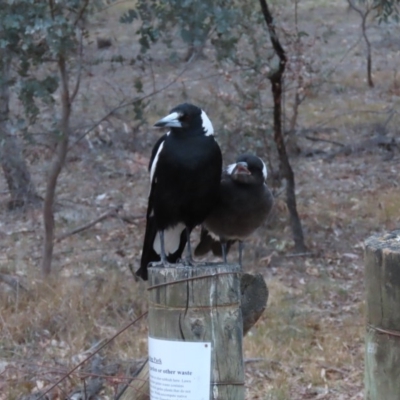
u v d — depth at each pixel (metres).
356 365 8.33
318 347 8.74
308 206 13.82
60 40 8.53
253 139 12.34
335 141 17.05
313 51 18.08
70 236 12.66
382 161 16.12
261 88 11.94
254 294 4.33
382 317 3.66
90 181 15.16
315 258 12.01
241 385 4.05
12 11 8.41
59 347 8.32
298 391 7.75
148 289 4.10
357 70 21.64
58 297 9.38
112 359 7.73
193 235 12.15
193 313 4.00
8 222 13.48
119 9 22.98
